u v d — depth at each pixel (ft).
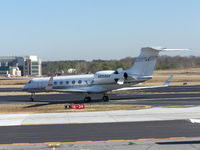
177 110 115.14
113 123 89.61
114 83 158.20
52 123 91.50
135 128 81.30
